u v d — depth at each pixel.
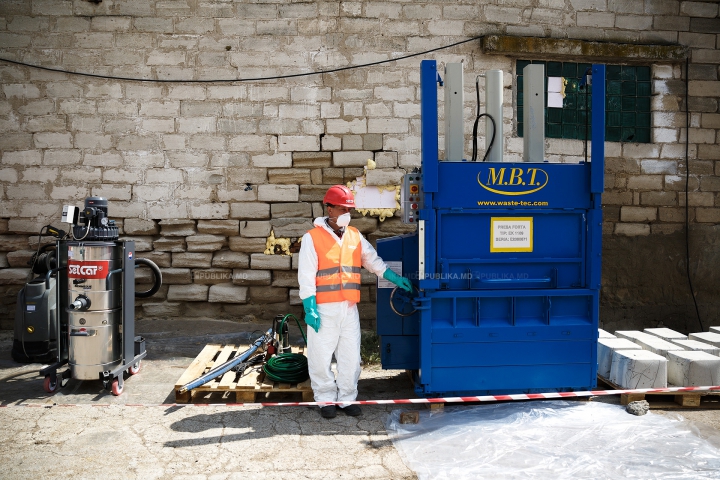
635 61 7.27
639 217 7.29
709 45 7.38
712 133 7.41
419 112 6.88
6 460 3.52
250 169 6.84
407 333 4.73
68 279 4.82
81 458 3.55
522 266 4.44
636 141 7.41
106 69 6.73
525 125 4.83
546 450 3.65
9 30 6.66
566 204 4.43
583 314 4.53
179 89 6.78
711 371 4.52
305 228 6.86
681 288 7.37
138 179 6.79
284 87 6.82
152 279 6.80
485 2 6.94
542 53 6.92
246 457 3.58
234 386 4.52
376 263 4.49
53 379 4.83
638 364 4.56
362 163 6.87
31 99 6.71
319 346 4.27
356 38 6.83
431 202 4.30
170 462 3.50
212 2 6.76
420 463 3.47
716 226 7.43
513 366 4.45
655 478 3.30
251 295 6.86
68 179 6.76
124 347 4.93
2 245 6.75
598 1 7.15
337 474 3.36
